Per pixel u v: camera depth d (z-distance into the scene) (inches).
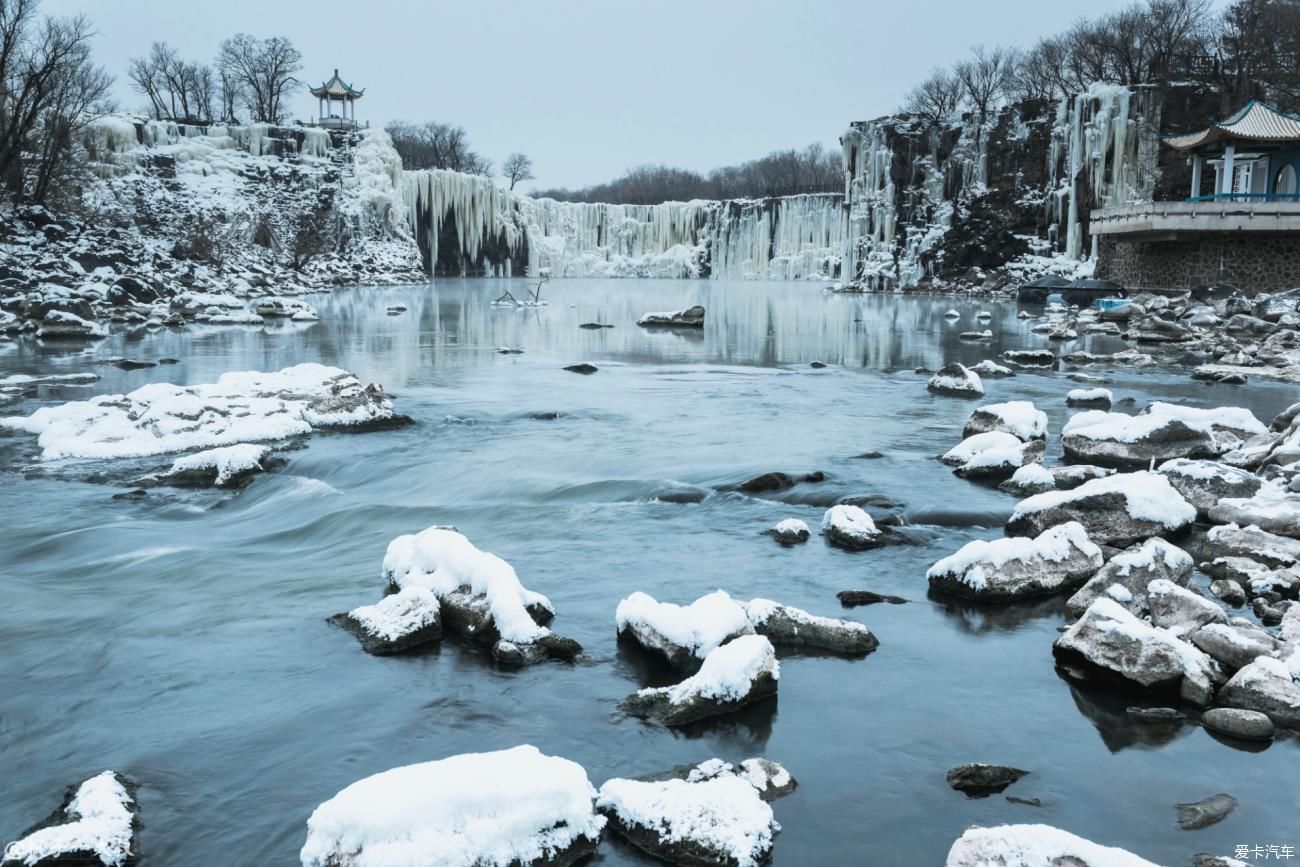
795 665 289.9
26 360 1069.1
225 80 4692.4
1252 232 1768.0
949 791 221.3
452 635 313.6
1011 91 3494.1
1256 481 431.5
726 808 203.6
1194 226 1760.6
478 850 187.9
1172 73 2938.0
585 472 534.6
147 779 228.1
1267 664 262.1
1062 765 232.8
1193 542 394.6
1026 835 178.5
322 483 504.4
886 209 3132.4
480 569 322.3
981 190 2989.7
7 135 2228.1
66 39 2389.3
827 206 4776.1
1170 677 267.6
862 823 208.5
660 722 253.9
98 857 195.2
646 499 479.8
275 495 491.2
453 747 241.6
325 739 246.1
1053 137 2807.6
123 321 1625.2
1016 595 341.4
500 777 197.9
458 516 453.4
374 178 3981.3
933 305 2345.0
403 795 189.5
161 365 1034.1
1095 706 263.6
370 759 236.1
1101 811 213.3
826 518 424.8
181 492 502.3
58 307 1482.5
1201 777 227.8
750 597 345.4
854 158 3253.0
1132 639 275.9
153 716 259.3
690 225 5487.2
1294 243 1764.3
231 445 594.9
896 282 3046.3
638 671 285.9
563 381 937.5
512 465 552.4
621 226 5620.1
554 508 464.1
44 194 2421.3
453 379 949.2
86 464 558.6
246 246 3189.0
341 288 3179.1
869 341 1401.3
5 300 1553.9
